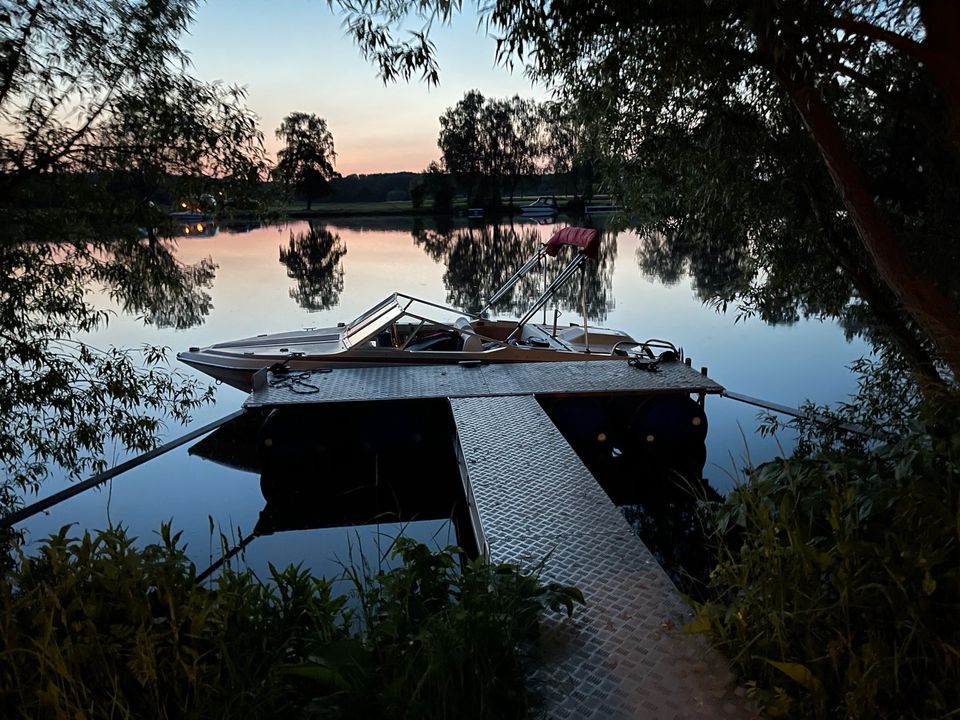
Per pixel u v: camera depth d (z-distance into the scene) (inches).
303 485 206.4
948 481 70.4
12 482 159.3
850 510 76.9
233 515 181.8
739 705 73.0
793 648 74.7
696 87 139.7
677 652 82.9
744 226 167.9
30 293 124.3
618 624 89.7
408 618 79.4
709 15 100.0
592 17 104.1
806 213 157.5
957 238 143.2
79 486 190.1
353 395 214.8
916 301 109.4
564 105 174.9
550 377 235.0
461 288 592.4
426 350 275.6
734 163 151.2
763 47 106.7
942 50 96.8
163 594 77.3
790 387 288.2
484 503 133.2
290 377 235.0
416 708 64.2
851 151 154.3
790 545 78.4
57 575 76.7
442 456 229.1
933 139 138.5
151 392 167.5
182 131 127.6
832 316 179.3
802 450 193.8
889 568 68.6
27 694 66.2
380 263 781.9
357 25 107.3
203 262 164.1
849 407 178.7
